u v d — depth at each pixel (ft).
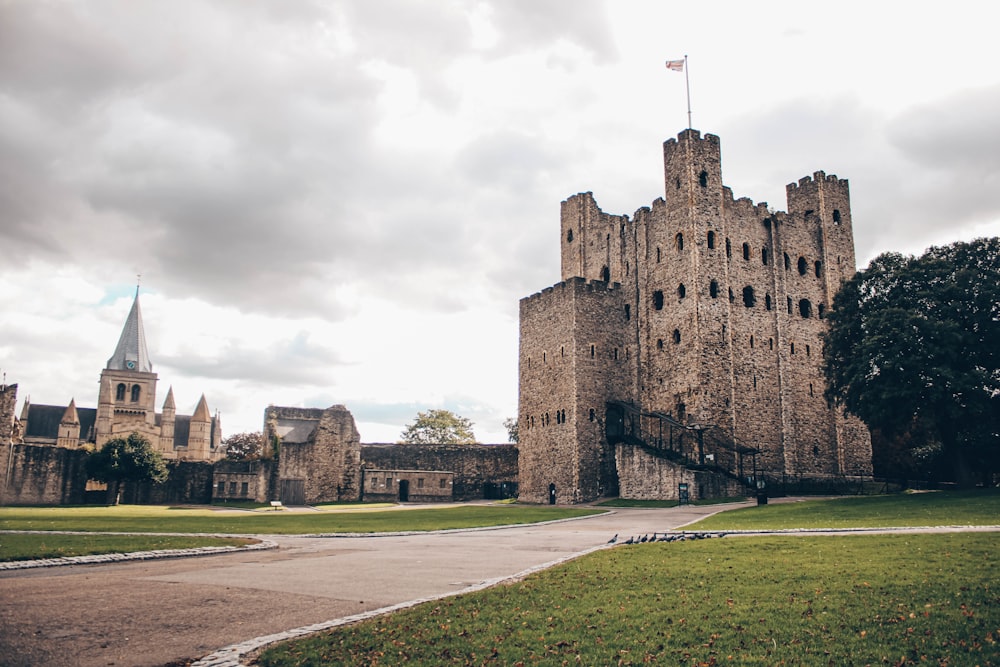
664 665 38.17
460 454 270.05
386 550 85.46
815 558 66.90
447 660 38.99
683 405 204.64
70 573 62.54
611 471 217.77
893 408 148.15
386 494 258.57
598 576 61.16
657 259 219.82
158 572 64.28
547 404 225.35
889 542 75.20
